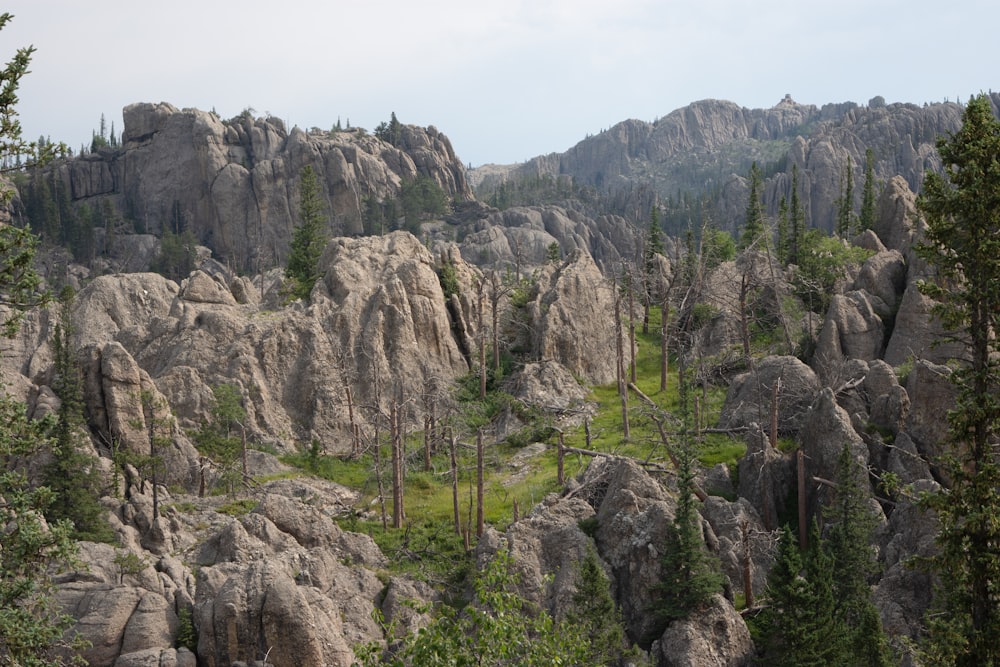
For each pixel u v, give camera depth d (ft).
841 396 262.06
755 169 511.40
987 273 111.55
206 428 302.04
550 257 483.92
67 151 110.32
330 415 334.24
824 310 363.76
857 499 208.64
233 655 182.70
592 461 276.21
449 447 307.17
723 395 335.88
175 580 199.31
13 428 107.76
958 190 113.80
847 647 182.39
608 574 212.84
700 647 189.57
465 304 388.78
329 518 245.45
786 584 184.85
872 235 404.77
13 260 107.45
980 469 113.09
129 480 246.27
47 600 108.58
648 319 452.76
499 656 100.73
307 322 347.77
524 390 349.82
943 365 239.50
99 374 265.34
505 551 108.88
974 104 113.91
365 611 208.23
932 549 200.44
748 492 252.01
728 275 391.04
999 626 109.60
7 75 104.58
